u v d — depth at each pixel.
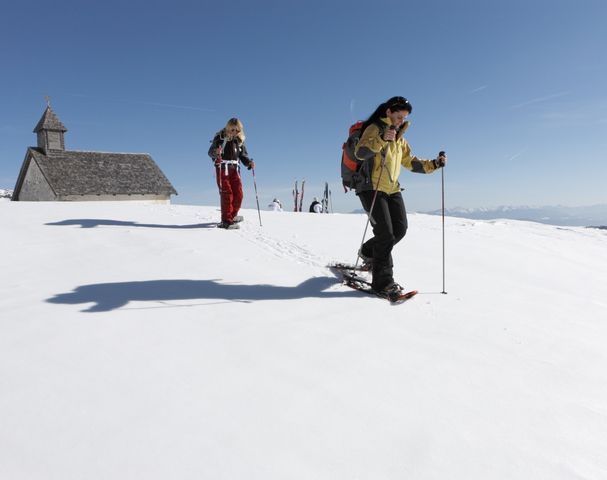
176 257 4.49
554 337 3.02
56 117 32.25
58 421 1.62
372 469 1.48
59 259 4.25
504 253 6.42
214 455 1.48
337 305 3.30
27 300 3.00
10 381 1.90
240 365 2.17
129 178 32.91
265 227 6.84
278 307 3.15
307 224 7.62
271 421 1.71
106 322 2.64
